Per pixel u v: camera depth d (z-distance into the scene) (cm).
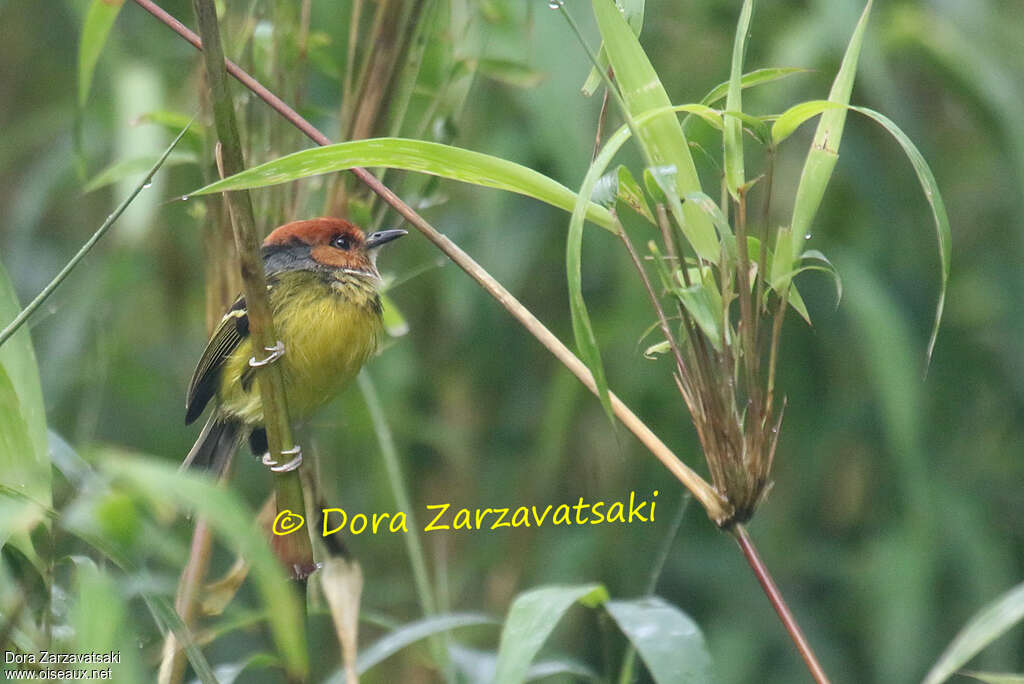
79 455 573
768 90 1003
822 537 1095
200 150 750
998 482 1071
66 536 625
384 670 1048
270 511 702
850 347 1072
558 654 928
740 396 556
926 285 1055
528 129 1027
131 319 1143
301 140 749
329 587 636
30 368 558
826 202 1102
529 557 1075
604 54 581
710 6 1046
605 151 505
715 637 1024
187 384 1146
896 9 1045
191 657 506
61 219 1181
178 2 1070
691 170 521
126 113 941
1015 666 1004
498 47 775
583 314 488
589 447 1080
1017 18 1162
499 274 1019
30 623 539
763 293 544
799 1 1066
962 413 1062
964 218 1115
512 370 1110
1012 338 1020
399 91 715
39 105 1217
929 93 1148
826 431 1060
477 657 741
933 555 972
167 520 508
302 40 738
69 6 1080
